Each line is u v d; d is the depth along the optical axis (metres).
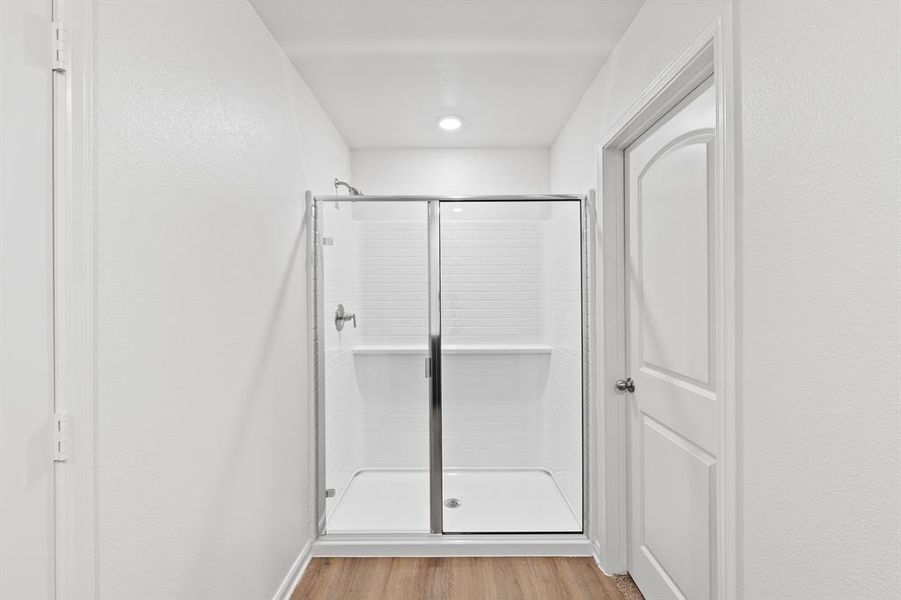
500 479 2.93
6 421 0.89
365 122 3.36
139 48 1.23
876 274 0.87
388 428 2.81
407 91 2.83
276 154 2.21
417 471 2.78
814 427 1.02
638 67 2.02
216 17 1.64
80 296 1.02
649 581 2.13
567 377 2.83
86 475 1.04
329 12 2.01
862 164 0.90
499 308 2.90
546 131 3.58
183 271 1.43
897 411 0.83
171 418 1.36
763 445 1.19
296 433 2.40
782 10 1.11
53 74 1.00
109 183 1.12
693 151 1.72
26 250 0.93
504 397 2.93
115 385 1.14
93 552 1.06
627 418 2.38
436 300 2.83
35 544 0.95
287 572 2.25
